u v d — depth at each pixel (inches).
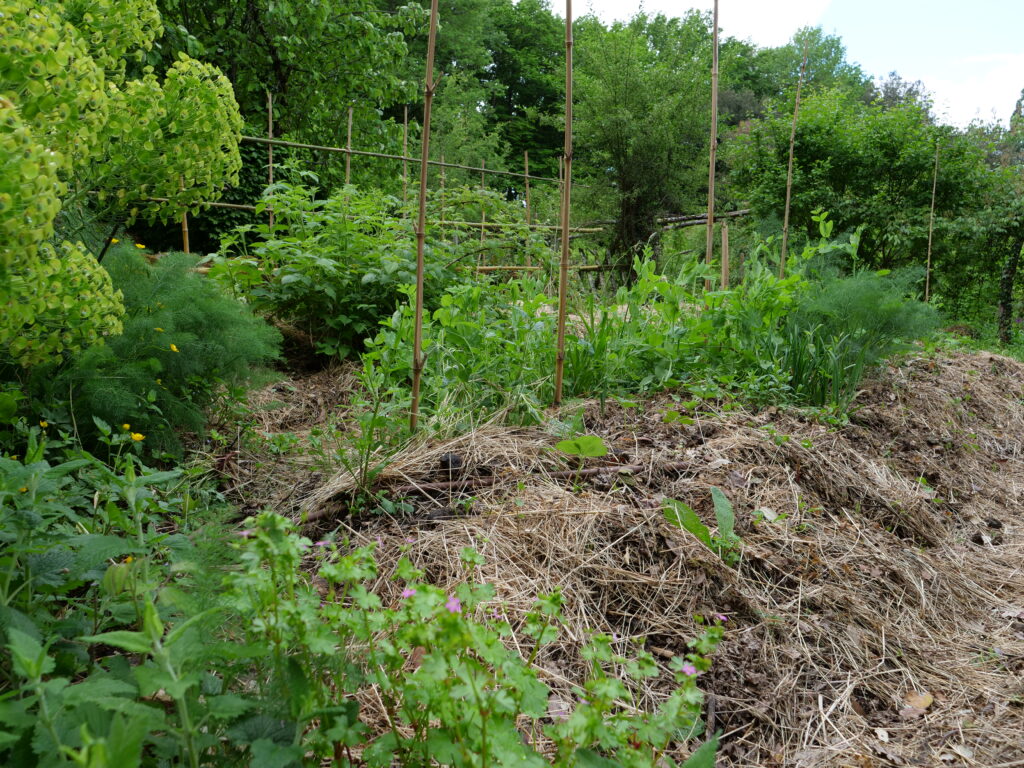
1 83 72.2
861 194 453.4
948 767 76.2
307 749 51.4
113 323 98.4
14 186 61.1
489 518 99.6
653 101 701.9
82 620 65.2
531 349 152.4
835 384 163.2
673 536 102.3
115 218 124.9
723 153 552.4
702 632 89.0
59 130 81.6
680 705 55.2
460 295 155.9
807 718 81.7
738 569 100.1
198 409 131.3
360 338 191.2
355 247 192.7
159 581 70.6
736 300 174.1
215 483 115.2
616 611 90.0
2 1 71.1
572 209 715.4
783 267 197.9
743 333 175.8
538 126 1021.8
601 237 712.4
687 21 786.2
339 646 59.9
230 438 135.0
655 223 668.7
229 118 118.0
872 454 149.9
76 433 106.4
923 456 158.4
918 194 442.6
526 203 298.2
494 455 116.3
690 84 709.9
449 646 48.6
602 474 115.6
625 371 160.7
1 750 46.8
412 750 55.1
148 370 122.3
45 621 62.6
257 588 53.4
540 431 128.0
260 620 53.8
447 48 896.9
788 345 171.2
